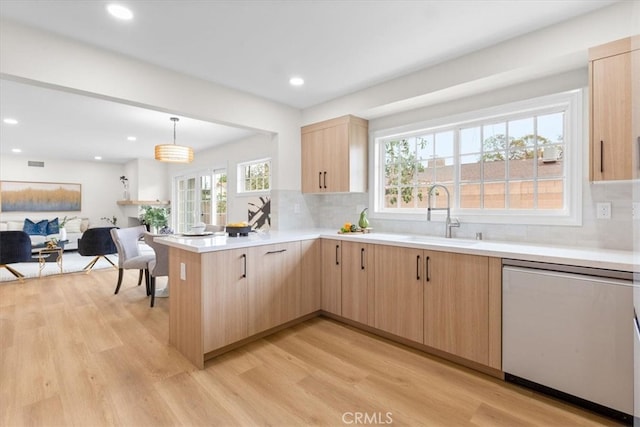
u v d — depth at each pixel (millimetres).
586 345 1692
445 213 3033
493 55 2350
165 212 7797
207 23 2094
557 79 2336
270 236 2908
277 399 1850
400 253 2514
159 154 3977
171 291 2553
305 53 2500
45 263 5703
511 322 1957
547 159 2463
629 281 1572
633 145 1390
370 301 2729
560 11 1948
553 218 2359
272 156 3725
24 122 4375
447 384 2004
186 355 2348
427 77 2738
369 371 2158
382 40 2307
